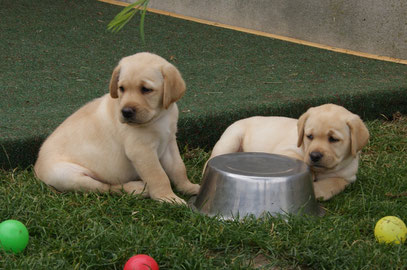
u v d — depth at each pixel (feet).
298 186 6.46
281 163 6.71
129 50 11.16
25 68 9.82
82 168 6.85
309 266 5.94
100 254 5.87
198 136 7.95
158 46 11.60
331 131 6.81
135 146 6.72
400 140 8.30
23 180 7.01
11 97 8.64
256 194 6.38
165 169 7.06
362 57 11.25
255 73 9.95
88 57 10.53
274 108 8.30
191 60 10.68
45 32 12.08
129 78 6.54
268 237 6.13
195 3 14.39
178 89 6.64
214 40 12.30
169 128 6.84
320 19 12.18
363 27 11.55
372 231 6.35
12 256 5.87
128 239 6.04
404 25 10.96
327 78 9.71
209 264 5.83
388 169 7.47
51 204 6.55
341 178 7.07
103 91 8.99
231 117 8.07
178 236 6.15
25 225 6.23
